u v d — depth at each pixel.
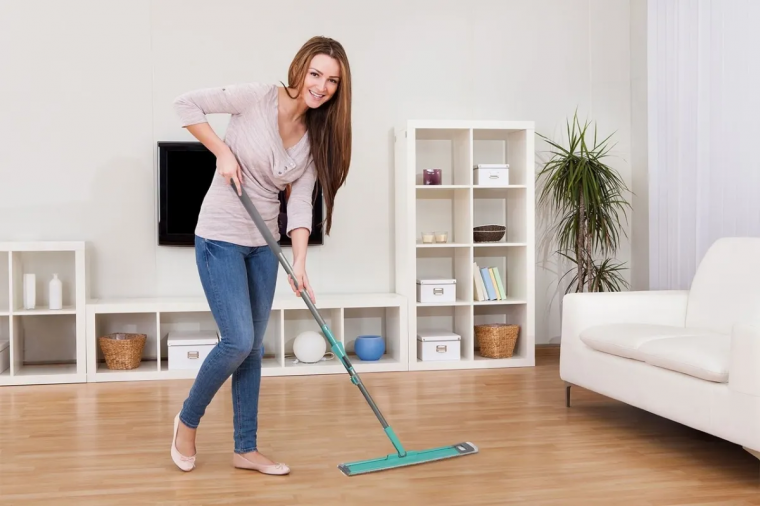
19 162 4.64
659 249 5.02
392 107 5.05
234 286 2.50
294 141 2.55
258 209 2.56
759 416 2.48
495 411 3.57
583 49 5.31
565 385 3.94
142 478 2.59
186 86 4.80
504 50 5.20
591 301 3.58
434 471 2.66
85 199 4.71
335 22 4.97
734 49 4.30
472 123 4.66
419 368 4.65
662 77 4.97
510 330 4.81
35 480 2.57
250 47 4.87
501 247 5.15
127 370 4.42
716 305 3.45
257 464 2.65
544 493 2.43
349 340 5.02
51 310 4.31
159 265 4.81
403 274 4.78
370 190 5.02
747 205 4.20
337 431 3.20
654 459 2.81
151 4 4.75
